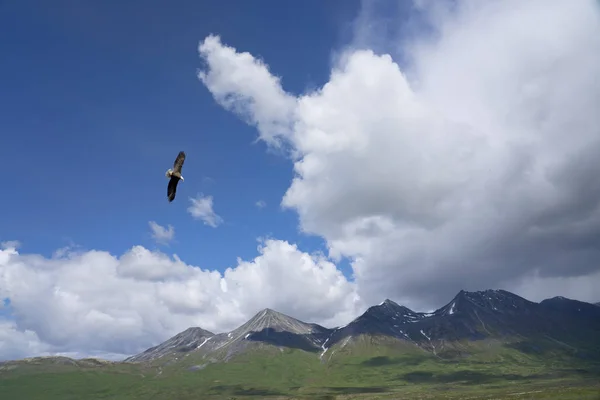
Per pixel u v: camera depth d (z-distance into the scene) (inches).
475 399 7032.5
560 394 6481.3
